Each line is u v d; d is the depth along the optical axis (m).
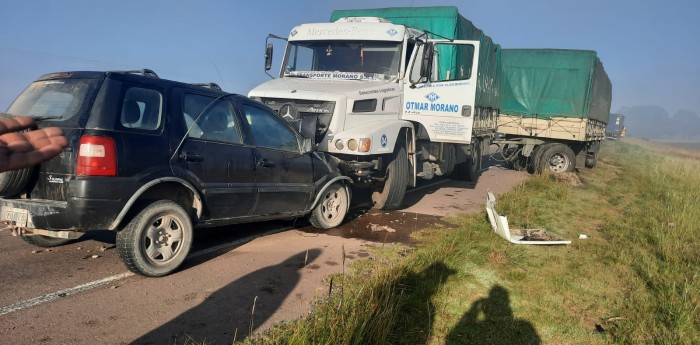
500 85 14.66
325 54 8.52
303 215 6.40
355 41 8.38
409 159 8.39
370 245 5.98
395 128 7.55
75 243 5.57
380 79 8.15
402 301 4.06
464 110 8.99
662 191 11.87
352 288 4.32
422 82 8.49
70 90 4.39
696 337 3.89
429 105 8.71
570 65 14.44
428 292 4.41
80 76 4.46
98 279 4.46
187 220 4.74
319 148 7.05
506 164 17.22
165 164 4.57
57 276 4.50
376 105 7.68
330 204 6.78
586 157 16.86
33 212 4.20
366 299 3.81
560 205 9.26
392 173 7.89
